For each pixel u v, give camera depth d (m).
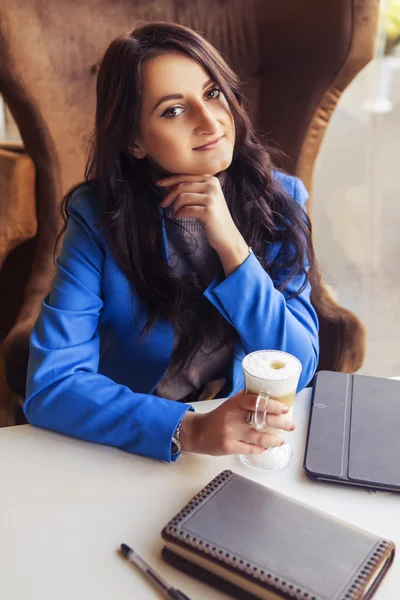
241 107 1.03
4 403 1.62
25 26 1.39
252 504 0.70
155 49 0.91
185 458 0.84
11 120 2.62
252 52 1.58
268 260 1.16
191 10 1.55
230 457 0.84
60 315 0.99
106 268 1.07
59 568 0.67
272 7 1.52
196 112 0.93
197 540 0.66
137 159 1.05
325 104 1.53
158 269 1.07
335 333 1.45
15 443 0.87
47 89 1.45
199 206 1.00
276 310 1.03
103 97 0.98
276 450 0.84
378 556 0.64
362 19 1.43
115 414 0.86
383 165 3.15
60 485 0.79
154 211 1.07
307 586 0.60
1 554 0.69
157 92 0.92
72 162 1.54
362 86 3.55
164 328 1.10
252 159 1.09
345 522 0.68
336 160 3.20
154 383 1.16
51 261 1.55
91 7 1.48
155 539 0.71
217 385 1.27
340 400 0.92
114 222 1.04
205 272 1.14
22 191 1.77
